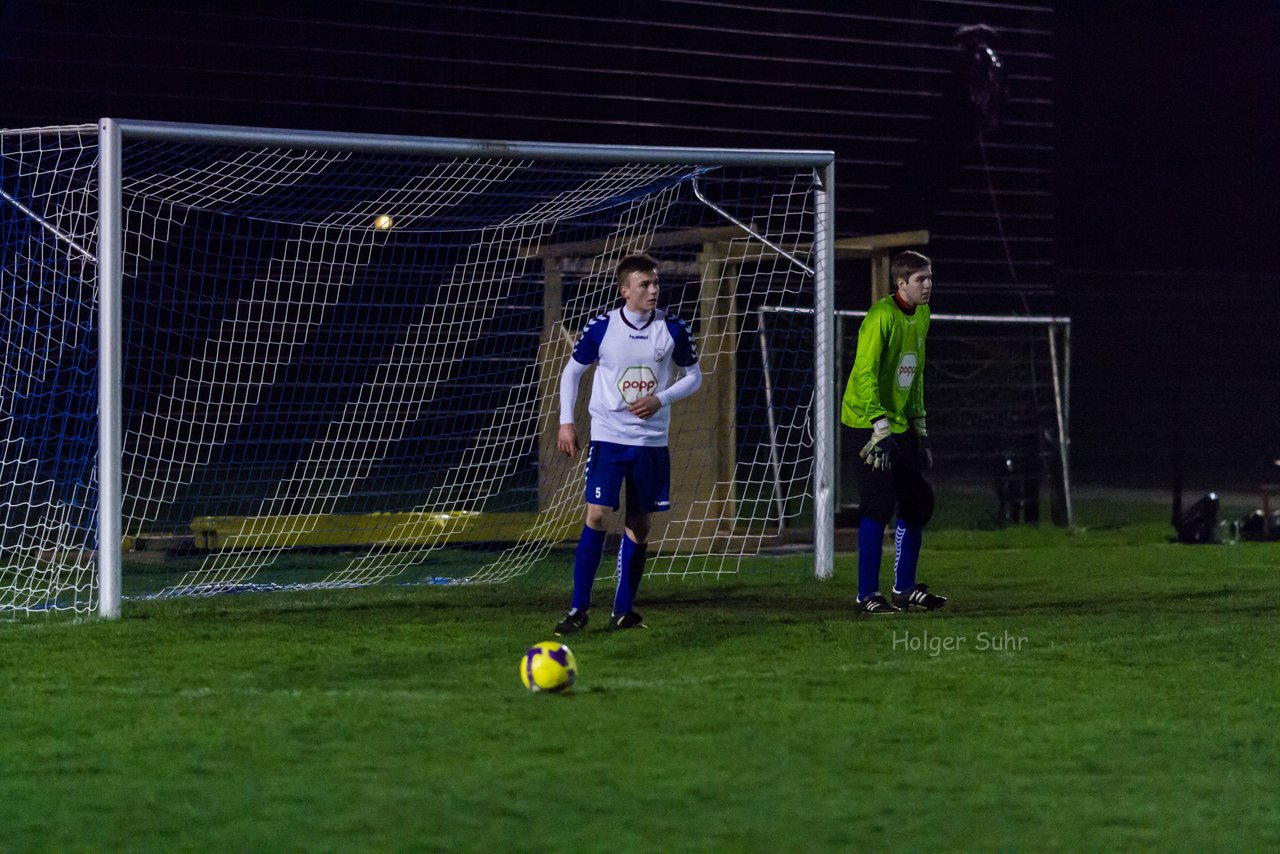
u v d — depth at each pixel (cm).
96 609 2459
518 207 3816
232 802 1299
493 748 1485
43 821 1245
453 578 2930
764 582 2938
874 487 2455
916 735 1554
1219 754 1488
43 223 2991
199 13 3600
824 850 1175
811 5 4097
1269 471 4544
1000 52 4247
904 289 2409
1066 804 1307
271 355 3800
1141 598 2723
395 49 3772
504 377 3769
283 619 2364
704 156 2873
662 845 1183
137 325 3647
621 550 2289
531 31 3881
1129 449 4350
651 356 2205
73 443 3341
